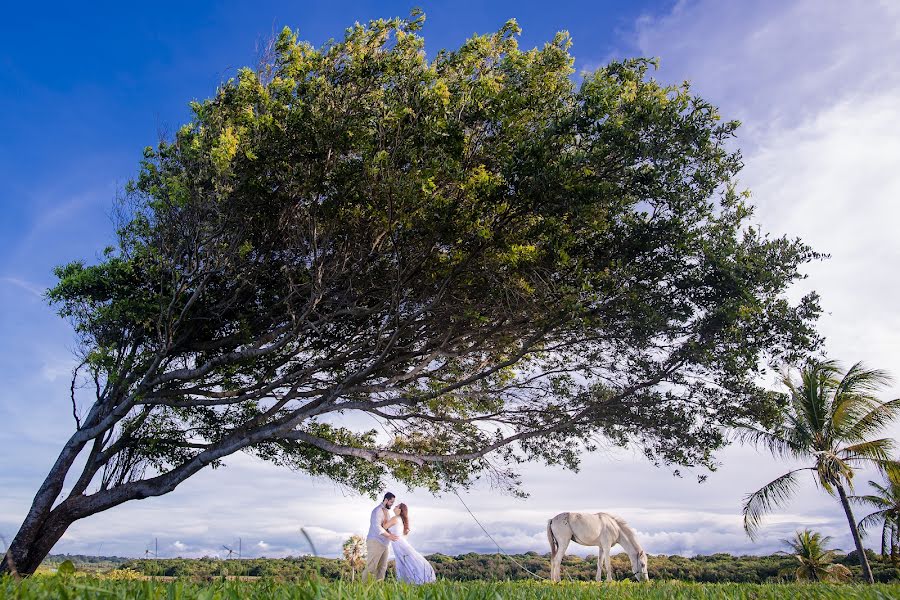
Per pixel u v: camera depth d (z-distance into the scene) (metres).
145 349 13.47
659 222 10.48
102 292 13.39
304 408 12.95
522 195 10.10
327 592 3.10
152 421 14.55
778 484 20.91
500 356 13.91
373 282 12.45
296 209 11.73
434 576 9.30
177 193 11.24
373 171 10.34
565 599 4.66
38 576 4.05
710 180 10.36
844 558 31.62
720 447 11.77
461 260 10.98
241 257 11.55
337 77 11.34
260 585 3.51
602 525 15.38
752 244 11.14
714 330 10.44
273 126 10.72
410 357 12.95
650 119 9.92
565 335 12.62
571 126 10.24
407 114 10.71
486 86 10.72
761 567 29.73
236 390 14.25
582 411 12.66
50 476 12.94
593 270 10.75
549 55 11.52
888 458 20.20
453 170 10.32
